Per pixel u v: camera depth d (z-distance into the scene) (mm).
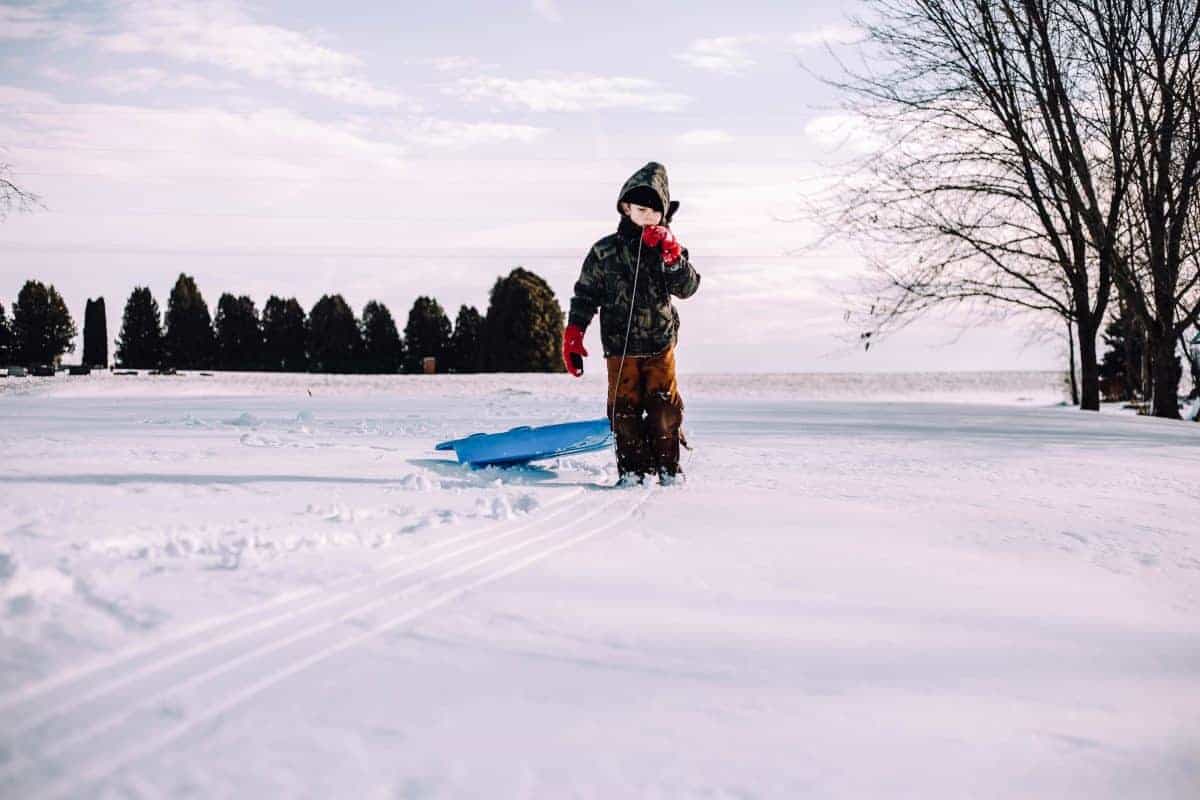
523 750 1772
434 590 2770
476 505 4238
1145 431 11672
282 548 3043
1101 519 4883
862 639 2607
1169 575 3717
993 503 5270
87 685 1870
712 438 9094
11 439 6660
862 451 7980
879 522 4465
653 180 5414
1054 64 16344
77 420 9625
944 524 4508
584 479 5676
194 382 30141
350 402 16328
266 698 1901
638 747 1828
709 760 1799
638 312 5445
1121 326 26406
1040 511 5066
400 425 9898
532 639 2404
